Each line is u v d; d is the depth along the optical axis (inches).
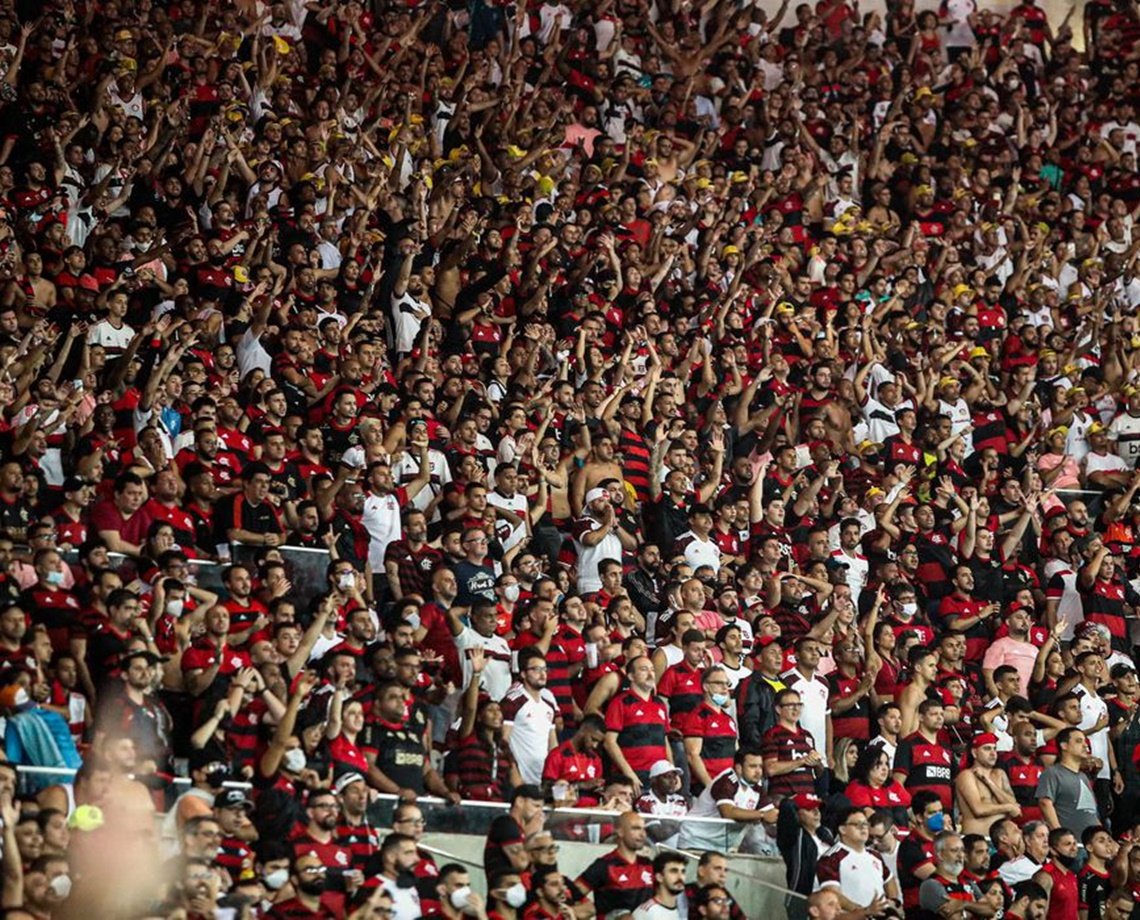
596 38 3265.3
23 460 1962.4
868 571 2474.2
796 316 2854.3
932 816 2044.8
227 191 2647.6
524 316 2635.3
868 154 3339.1
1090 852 2082.9
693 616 2086.6
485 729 1862.7
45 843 1445.6
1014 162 3420.3
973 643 2466.8
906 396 2812.5
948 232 3144.7
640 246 2925.7
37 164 2438.5
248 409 2199.8
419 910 1614.2
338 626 1945.1
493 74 3149.6
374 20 3142.2
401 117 2952.8
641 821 1776.6
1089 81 3607.3
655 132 3144.7
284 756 1663.4
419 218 2620.6
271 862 1581.0
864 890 1884.8
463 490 2187.5
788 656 2194.9
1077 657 2316.7
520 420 2354.8
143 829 1485.0
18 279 2255.2
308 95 2923.2
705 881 1797.5
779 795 1996.8
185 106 2716.5
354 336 2469.2
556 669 2036.2
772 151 3245.6
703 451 2536.9
